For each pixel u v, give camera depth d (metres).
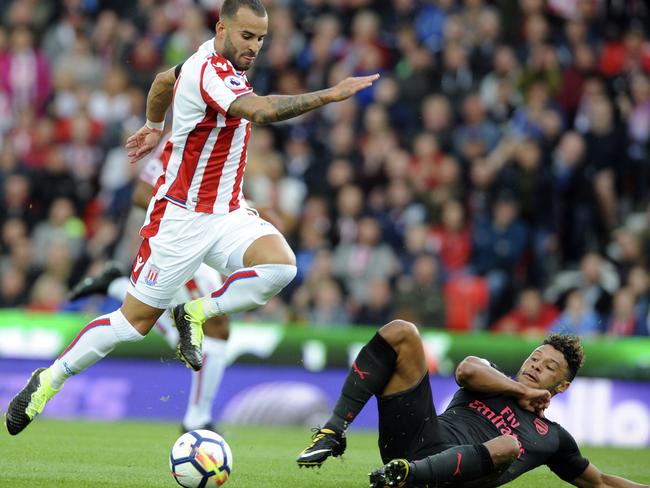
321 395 36.94
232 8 18.91
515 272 43.97
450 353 37.38
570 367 19.31
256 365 37.12
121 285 32.25
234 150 19.77
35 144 49.06
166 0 53.00
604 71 49.78
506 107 48.31
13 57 50.94
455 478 17.33
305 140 47.56
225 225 19.86
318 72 49.50
